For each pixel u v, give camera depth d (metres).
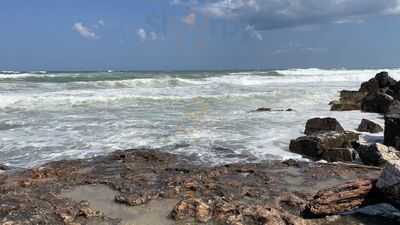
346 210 8.66
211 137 16.11
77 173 11.52
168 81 42.38
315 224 8.27
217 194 9.86
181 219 8.50
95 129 17.66
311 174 11.55
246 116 21.31
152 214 8.88
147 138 15.94
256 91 34.78
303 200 9.49
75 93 30.36
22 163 12.75
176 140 15.62
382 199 8.70
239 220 8.18
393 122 13.78
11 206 8.88
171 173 11.59
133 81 39.97
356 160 13.13
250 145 14.88
